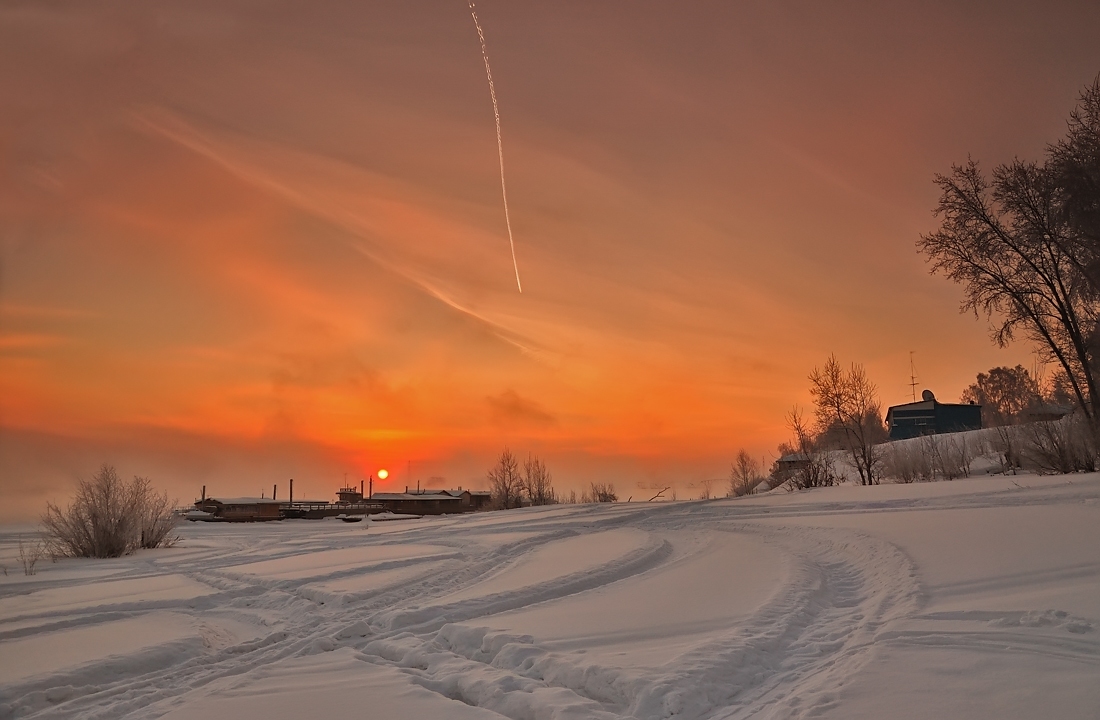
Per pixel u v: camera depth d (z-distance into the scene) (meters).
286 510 73.12
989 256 35.00
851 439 41.44
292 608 13.12
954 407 60.84
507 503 62.00
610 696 6.91
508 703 6.98
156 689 8.29
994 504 20.20
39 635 11.02
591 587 13.73
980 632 7.57
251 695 7.64
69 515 26.95
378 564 18.05
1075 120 33.00
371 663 9.00
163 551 27.73
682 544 20.52
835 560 14.92
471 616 11.48
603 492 58.03
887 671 6.61
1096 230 32.19
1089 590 8.82
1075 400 33.62
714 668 7.22
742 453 57.97
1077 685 5.82
